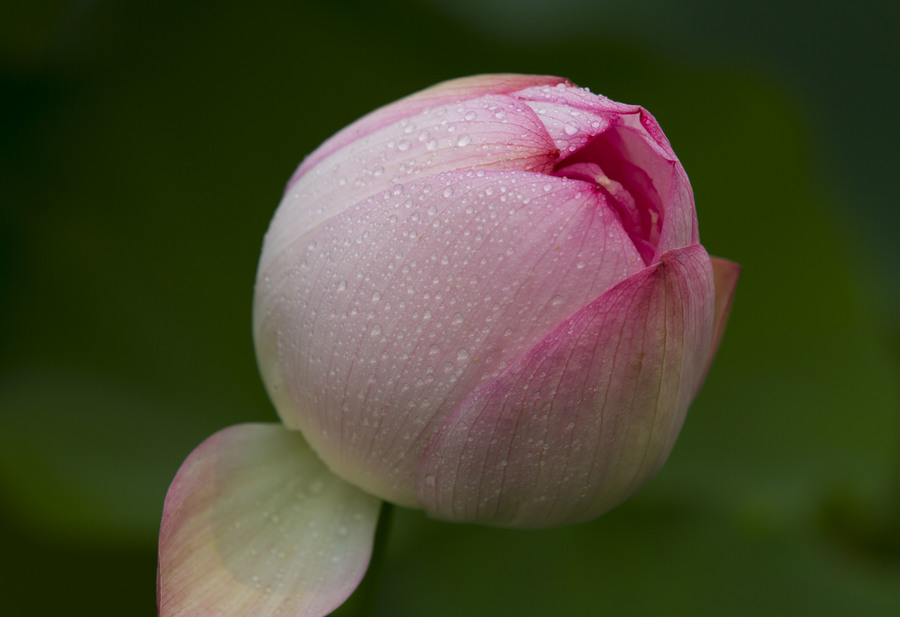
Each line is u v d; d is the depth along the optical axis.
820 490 0.68
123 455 0.65
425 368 0.55
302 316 0.56
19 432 0.65
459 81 0.57
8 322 0.66
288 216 0.57
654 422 0.55
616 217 0.54
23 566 0.66
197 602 0.56
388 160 0.55
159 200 0.67
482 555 0.68
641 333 0.54
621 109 0.55
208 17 0.67
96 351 0.67
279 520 0.58
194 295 0.68
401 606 0.67
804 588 0.66
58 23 0.66
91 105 0.66
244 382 0.68
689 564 0.67
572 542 0.68
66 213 0.66
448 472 0.55
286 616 0.56
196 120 0.67
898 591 0.67
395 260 0.55
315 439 0.57
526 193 0.54
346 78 0.68
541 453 0.55
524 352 0.54
